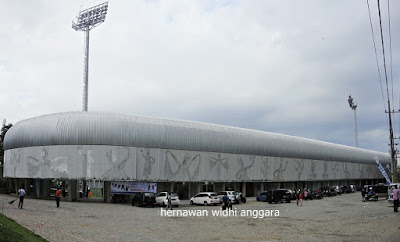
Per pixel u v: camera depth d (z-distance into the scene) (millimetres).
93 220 26438
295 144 73250
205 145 54531
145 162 47594
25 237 15438
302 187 78625
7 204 35656
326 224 25969
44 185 51312
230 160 58062
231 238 20031
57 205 34562
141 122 48594
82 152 44688
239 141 59875
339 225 25328
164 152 49594
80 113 47000
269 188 68875
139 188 46094
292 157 71875
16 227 17266
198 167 53281
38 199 45750
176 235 20844
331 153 85562
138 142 47312
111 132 45656
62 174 44688
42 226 21844
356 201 52188
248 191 64688
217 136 56531
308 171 76375
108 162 45031
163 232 21875
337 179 87125
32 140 47781
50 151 45750
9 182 60219
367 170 101625
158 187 51188
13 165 51812
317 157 79938
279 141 69062
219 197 45562
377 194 52938
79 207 35969
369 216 30938
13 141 52156
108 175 44750
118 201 45188
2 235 14039
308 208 40062
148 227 23859
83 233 20391
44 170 45969
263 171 64062
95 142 44938
